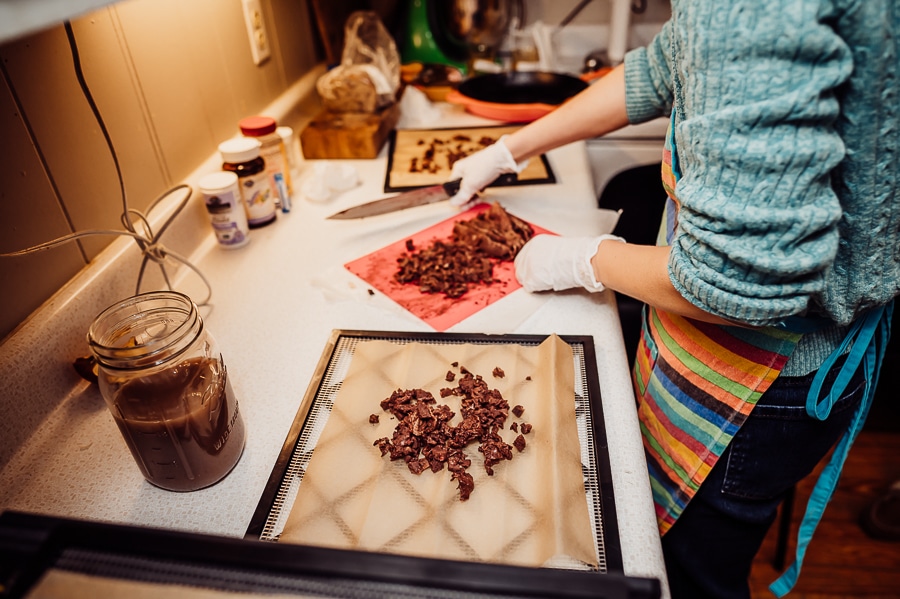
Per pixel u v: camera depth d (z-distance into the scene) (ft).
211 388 2.10
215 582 1.16
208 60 3.88
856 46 1.65
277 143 4.00
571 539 1.88
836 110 1.65
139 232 3.18
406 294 3.32
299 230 3.96
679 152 2.24
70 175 2.76
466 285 3.36
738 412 2.67
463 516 2.01
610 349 2.87
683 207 2.05
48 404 2.54
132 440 2.04
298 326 3.09
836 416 2.81
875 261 2.10
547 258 3.15
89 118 2.85
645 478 2.22
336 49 5.65
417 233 3.91
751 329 2.50
